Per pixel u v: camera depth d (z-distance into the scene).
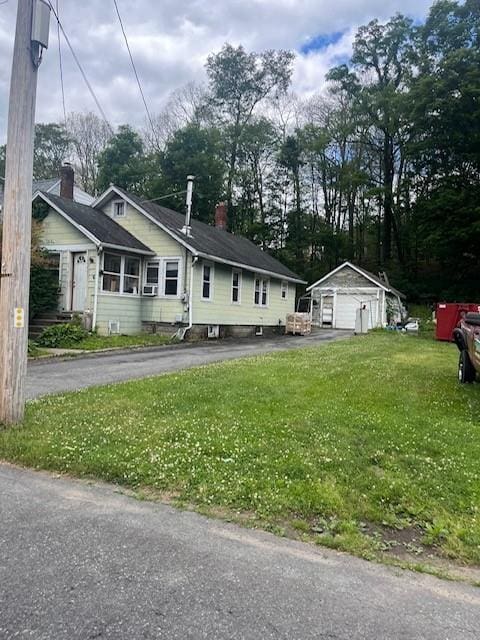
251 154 38.50
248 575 2.63
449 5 29.30
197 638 2.09
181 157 32.91
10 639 2.05
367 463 4.49
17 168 5.32
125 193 17.95
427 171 30.80
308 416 5.89
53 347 13.53
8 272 5.30
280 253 36.38
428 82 27.56
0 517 3.26
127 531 3.11
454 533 3.23
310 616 2.28
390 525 3.38
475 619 2.32
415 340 19.16
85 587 2.45
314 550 2.98
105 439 4.87
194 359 12.01
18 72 5.36
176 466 4.20
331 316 29.67
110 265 16.33
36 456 4.42
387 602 2.44
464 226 27.08
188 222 18.19
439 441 5.12
